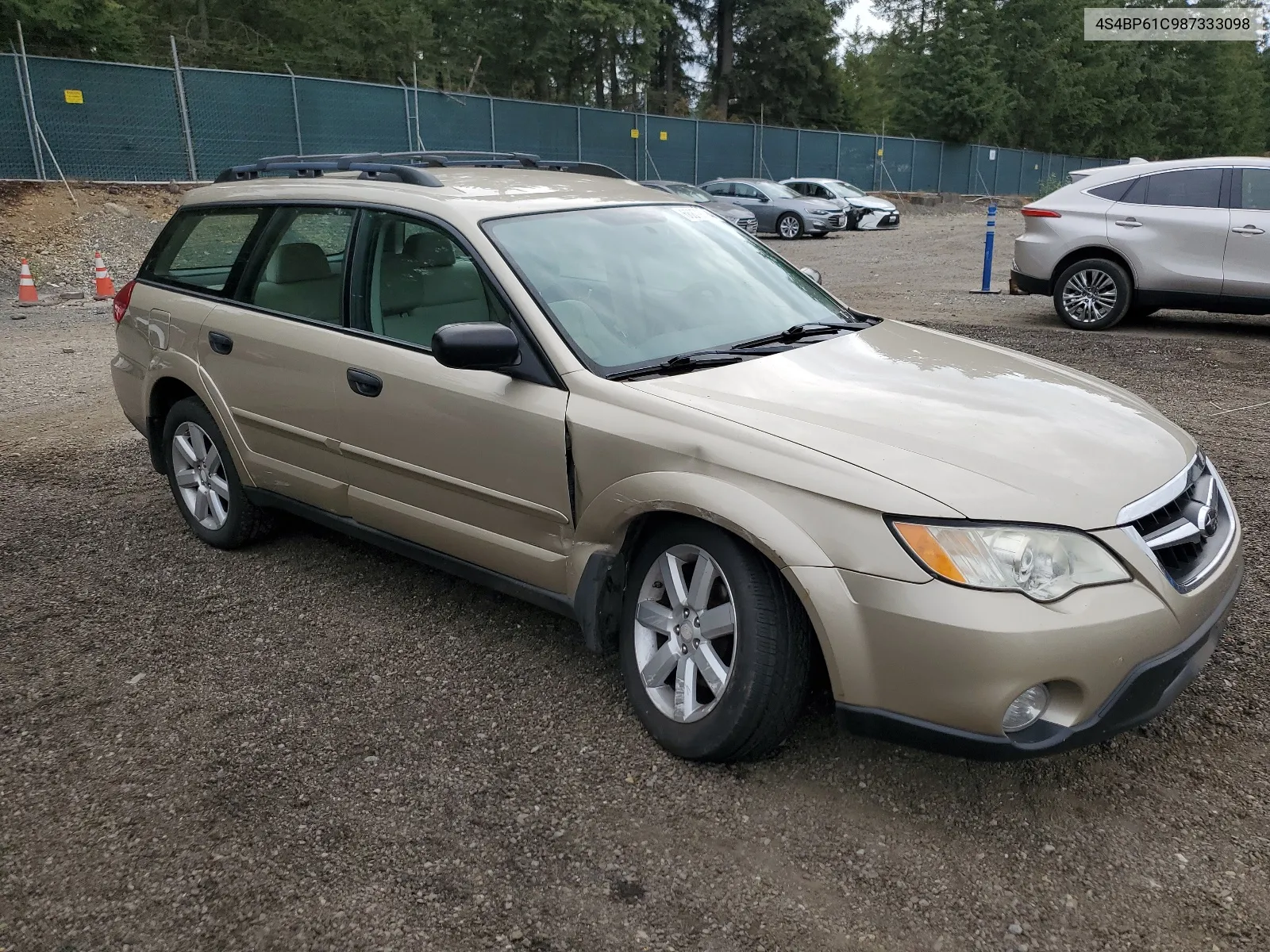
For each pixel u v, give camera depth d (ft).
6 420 24.57
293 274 13.89
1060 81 167.02
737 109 168.86
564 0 121.60
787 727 9.45
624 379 10.55
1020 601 8.13
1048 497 8.53
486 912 8.11
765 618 9.12
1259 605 12.92
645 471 9.82
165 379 15.83
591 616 10.65
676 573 9.99
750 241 14.46
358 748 10.45
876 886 8.32
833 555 8.63
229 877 8.57
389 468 12.52
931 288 45.88
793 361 11.12
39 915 8.20
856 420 9.57
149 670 12.19
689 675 9.98
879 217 93.91
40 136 61.41
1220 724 10.43
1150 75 189.88
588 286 11.70
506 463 11.11
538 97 129.29
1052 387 11.07
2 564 15.55
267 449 14.33
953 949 7.65
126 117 65.41
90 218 58.54
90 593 14.44
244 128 71.67
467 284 11.73
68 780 10.03
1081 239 32.78
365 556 15.60
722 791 9.57
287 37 107.04
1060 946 7.66
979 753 8.34
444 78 117.19
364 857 8.80
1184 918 7.89
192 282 15.70
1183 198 31.45
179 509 17.46
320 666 12.23
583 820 9.22
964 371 11.28
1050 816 9.13
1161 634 8.48
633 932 7.88
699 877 8.47
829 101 172.35
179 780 9.98
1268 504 16.48
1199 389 24.34
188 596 14.29
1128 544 8.54
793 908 8.09
